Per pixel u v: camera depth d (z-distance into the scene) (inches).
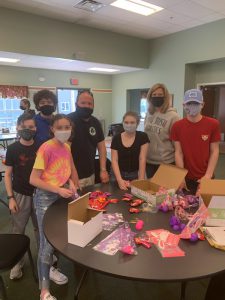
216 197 50.3
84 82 312.3
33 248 93.7
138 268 38.1
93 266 38.6
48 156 61.8
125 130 81.2
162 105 89.7
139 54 266.7
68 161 66.4
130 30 236.4
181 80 245.1
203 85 245.8
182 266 38.6
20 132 73.7
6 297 65.3
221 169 211.6
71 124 64.7
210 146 79.0
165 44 255.4
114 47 245.3
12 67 257.6
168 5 177.0
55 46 206.7
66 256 41.5
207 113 259.9
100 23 216.2
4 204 133.1
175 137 81.7
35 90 276.1
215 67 233.8
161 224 52.4
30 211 78.4
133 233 48.4
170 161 90.7
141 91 309.0
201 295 70.0
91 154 86.3
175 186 65.4
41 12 188.9
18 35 186.1
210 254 41.8
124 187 75.0
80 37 220.5
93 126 86.4
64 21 208.7
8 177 75.2
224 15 197.0
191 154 79.5
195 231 47.7
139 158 82.0
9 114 270.1
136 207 60.8
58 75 290.7
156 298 69.8
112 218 55.1
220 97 279.9
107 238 46.7
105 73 321.4
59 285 74.6
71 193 60.5
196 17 201.2
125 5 177.3
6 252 61.4
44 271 62.8
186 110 77.1
